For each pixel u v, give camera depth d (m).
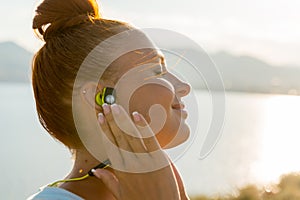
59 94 1.33
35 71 1.38
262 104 75.06
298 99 75.31
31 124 38.94
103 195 1.36
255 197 9.43
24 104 69.06
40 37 1.40
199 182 9.75
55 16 1.37
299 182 10.29
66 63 1.32
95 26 1.34
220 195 9.42
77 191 1.35
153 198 1.21
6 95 93.94
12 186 13.20
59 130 1.36
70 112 1.33
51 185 1.38
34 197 1.35
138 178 1.22
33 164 17.06
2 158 19.06
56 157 18.61
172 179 1.23
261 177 12.16
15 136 29.36
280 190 9.77
